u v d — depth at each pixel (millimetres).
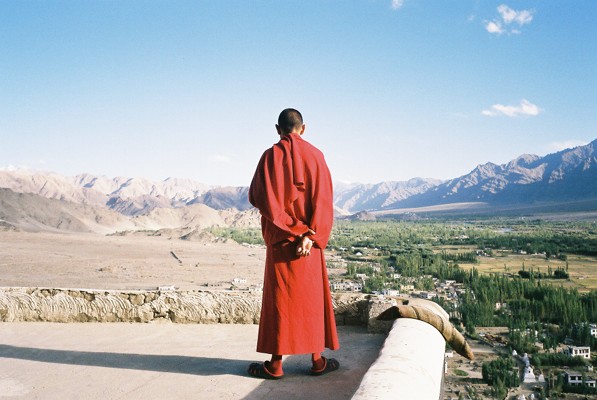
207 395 4168
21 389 4367
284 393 4195
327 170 4473
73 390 4332
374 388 2740
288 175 4273
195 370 4828
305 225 4301
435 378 3350
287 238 4270
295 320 4332
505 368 45438
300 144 4422
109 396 4184
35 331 6543
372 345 5711
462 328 61938
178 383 4461
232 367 4910
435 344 4168
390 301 6332
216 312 6926
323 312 4520
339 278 91000
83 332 6488
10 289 7156
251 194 4418
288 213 4320
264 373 4531
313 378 4566
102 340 6082
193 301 6941
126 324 6891
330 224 4402
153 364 5047
